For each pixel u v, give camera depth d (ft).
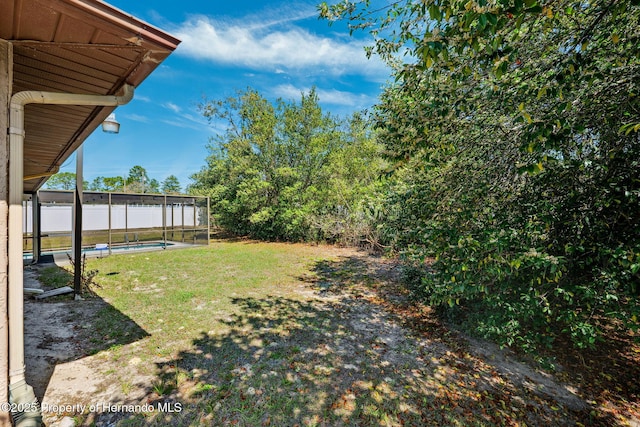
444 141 8.39
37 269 24.08
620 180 6.92
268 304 15.92
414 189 10.85
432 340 11.87
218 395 8.13
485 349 11.15
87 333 11.83
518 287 9.19
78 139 12.53
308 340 11.66
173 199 41.45
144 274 22.59
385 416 7.50
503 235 6.86
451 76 7.07
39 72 6.79
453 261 8.10
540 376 9.48
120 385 8.47
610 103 6.47
